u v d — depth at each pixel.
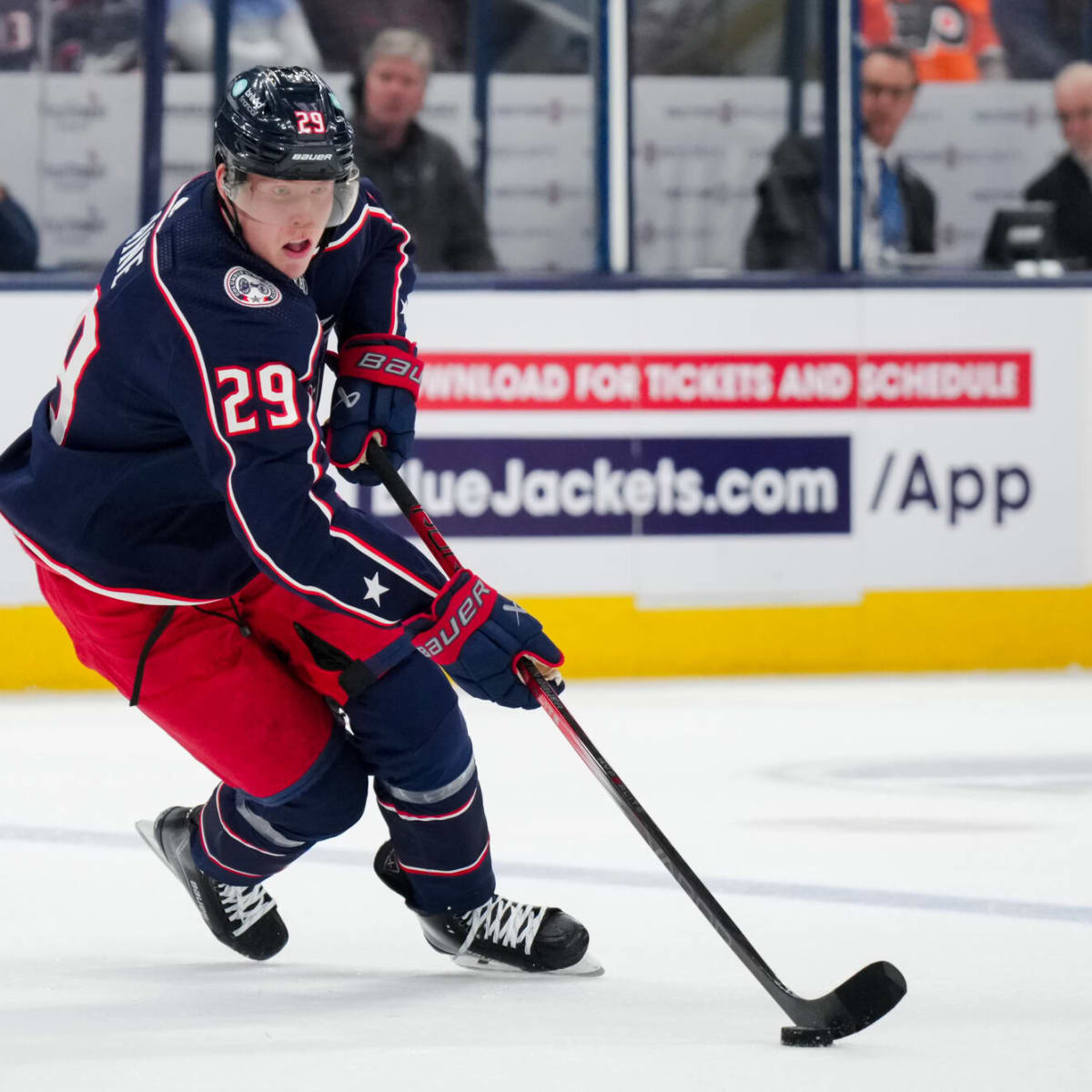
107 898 12.61
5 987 10.19
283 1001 9.84
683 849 14.16
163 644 9.69
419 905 10.50
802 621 24.58
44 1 24.08
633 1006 9.71
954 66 25.59
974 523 24.86
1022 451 24.94
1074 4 25.84
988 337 24.80
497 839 14.55
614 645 24.22
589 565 24.14
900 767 17.86
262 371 8.75
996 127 25.80
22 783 17.20
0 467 10.06
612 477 24.14
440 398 23.78
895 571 24.73
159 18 24.09
